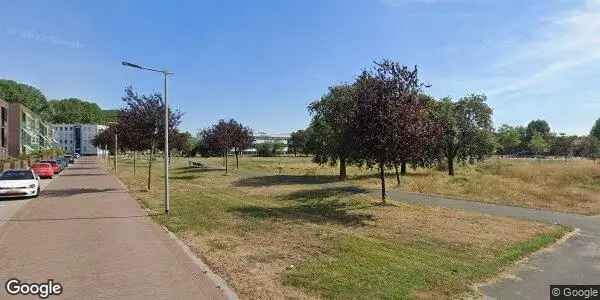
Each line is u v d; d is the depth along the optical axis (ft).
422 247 34.60
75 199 65.26
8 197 68.33
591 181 88.07
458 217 48.91
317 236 37.04
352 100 57.62
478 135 112.37
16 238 35.73
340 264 27.96
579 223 47.14
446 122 103.04
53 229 39.93
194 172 140.67
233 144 134.10
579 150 334.85
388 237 38.17
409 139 51.39
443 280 25.67
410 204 58.90
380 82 52.24
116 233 38.04
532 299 23.43
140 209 53.52
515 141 317.63
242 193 75.10
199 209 53.36
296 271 26.17
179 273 25.68
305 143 115.75
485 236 39.29
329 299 21.63
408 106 51.85
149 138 79.87
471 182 84.12
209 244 33.53
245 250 31.63
